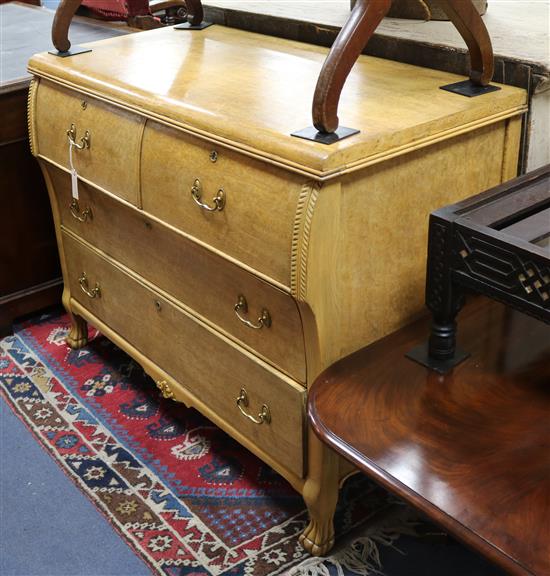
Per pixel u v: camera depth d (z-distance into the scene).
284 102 1.63
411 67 1.85
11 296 2.66
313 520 1.75
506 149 1.72
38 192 2.62
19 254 2.65
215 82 1.80
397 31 1.93
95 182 2.00
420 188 1.59
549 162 1.83
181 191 1.69
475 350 1.58
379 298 1.64
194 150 1.64
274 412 1.73
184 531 1.86
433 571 1.72
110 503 1.95
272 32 2.21
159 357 2.12
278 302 1.59
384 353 1.59
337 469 1.69
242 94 1.70
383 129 1.45
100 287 2.29
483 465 1.29
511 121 1.69
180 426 2.21
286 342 1.63
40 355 2.57
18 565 1.78
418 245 1.66
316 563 1.75
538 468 1.27
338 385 1.50
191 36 2.26
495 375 1.50
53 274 2.75
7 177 2.54
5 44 2.86
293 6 2.30
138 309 2.13
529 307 1.29
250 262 1.56
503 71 1.69
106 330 2.34
